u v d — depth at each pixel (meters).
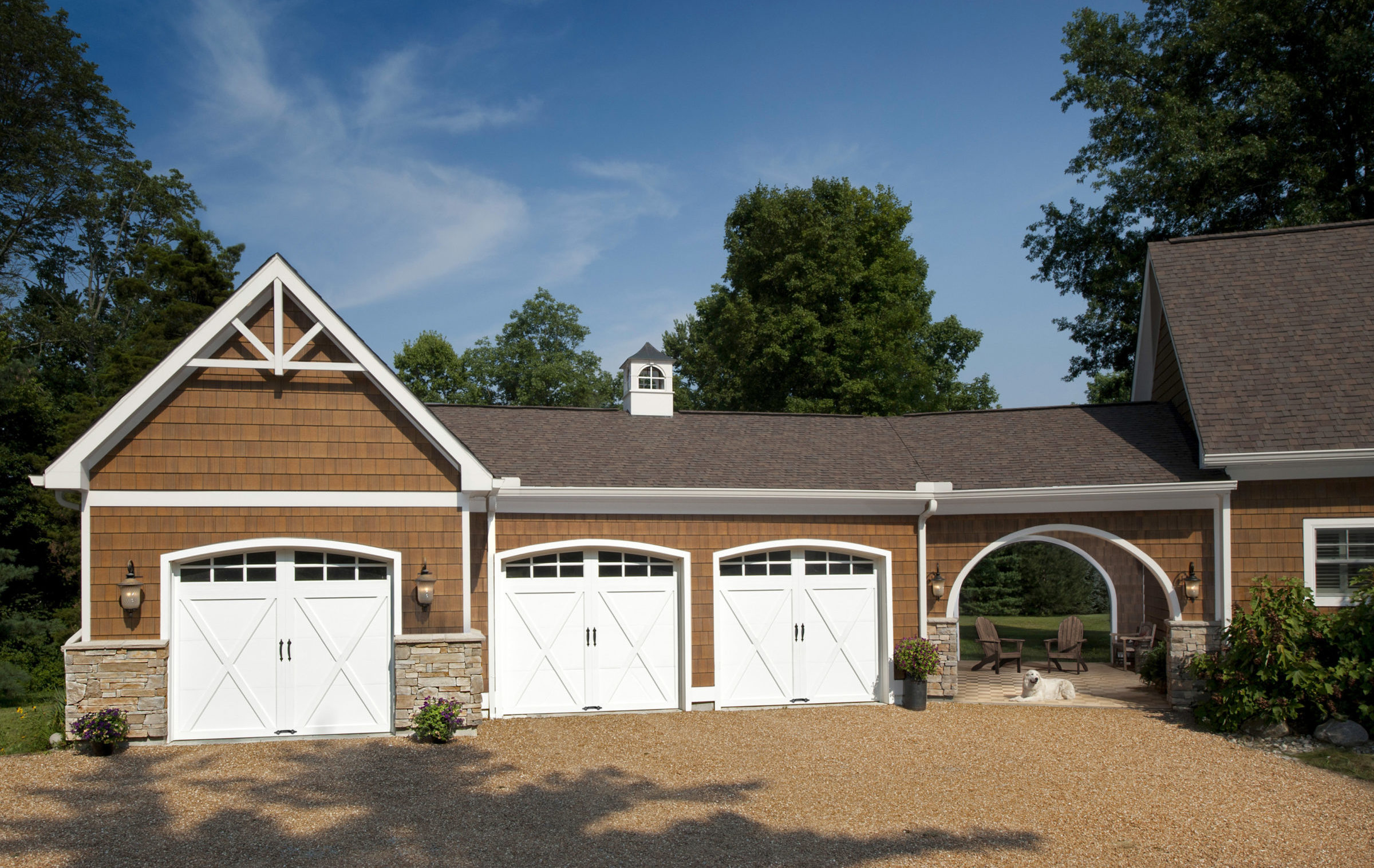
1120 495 13.71
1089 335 30.25
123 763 10.16
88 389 34.31
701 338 39.38
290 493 11.41
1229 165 25.78
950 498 14.10
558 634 13.36
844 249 30.39
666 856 7.54
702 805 8.96
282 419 11.45
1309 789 9.68
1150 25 29.62
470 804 8.84
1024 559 34.84
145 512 11.04
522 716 13.10
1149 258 17.39
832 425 17.19
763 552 14.05
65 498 11.68
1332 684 11.73
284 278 11.30
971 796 9.38
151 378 10.84
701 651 13.68
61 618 23.44
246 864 7.23
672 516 13.70
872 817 8.65
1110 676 17.38
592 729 12.24
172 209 40.03
